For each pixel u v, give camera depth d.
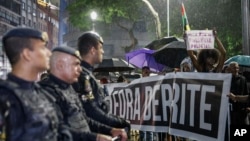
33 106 1.85
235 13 21.73
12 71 1.96
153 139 6.48
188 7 23.39
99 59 3.52
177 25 25.48
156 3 28.73
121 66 14.24
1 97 1.76
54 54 2.70
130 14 33.25
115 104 6.15
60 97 2.56
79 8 34.41
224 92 4.01
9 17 72.75
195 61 4.76
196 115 4.30
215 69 4.66
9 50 1.95
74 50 2.77
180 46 9.48
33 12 89.56
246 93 5.53
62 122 2.46
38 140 1.83
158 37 22.39
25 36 1.96
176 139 5.61
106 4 32.47
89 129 2.85
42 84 2.63
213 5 22.45
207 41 4.48
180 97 4.55
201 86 4.27
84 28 37.47
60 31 67.69
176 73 4.65
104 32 44.38
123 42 51.62
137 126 5.49
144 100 5.36
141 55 12.05
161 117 4.96
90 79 3.35
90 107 3.17
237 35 22.17
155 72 11.84
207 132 4.14
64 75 2.69
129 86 5.75
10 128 1.74
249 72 8.64
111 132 3.11
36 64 1.98
